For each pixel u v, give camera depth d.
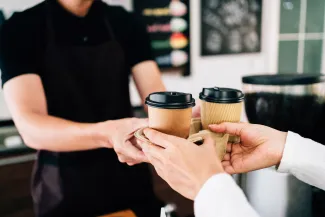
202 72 3.37
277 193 0.86
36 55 1.19
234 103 0.72
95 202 1.34
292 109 0.99
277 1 3.54
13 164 2.12
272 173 0.85
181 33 3.11
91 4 1.29
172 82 3.19
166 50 3.07
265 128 0.80
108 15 1.33
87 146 1.01
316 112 1.03
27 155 2.15
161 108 0.63
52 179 1.31
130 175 1.39
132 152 0.78
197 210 0.58
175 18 3.04
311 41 3.87
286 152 0.78
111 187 1.35
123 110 1.41
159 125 0.66
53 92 1.27
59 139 1.00
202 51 3.31
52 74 1.25
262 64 3.71
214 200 0.56
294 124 1.01
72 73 1.27
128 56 1.38
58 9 1.23
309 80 0.98
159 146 0.64
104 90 1.33
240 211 0.54
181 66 3.18
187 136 0.69
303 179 0.82
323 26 3.89
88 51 1.28
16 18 1.18
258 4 3.53
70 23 1.24
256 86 1.00
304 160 0.78
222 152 0.77
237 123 0.76
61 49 1.24
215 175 0.58
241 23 3.48
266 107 1.00
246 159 0.82
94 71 1.30
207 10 3.26
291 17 3.69
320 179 0.79
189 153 0.60
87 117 1.31
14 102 1.10
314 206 0.90
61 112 1.29
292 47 3.76
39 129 1.04
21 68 1.13
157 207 1.41
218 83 3.49
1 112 2.40
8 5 2.34
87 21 1.26
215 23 3.33
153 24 2.96
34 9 1.23
